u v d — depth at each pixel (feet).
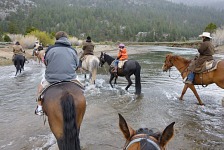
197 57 28.32
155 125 22.88
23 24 344.28
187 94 34.60
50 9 494.18
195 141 19.60
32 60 79.00
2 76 48.62
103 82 43.06
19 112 26.68
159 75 50.49
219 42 122.42
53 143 19.10
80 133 21.13
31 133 21.07
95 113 26.17
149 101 30.78
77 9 548.72
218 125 22.97
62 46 16.58
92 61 38.65
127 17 549.54
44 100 15.06
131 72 35.12
